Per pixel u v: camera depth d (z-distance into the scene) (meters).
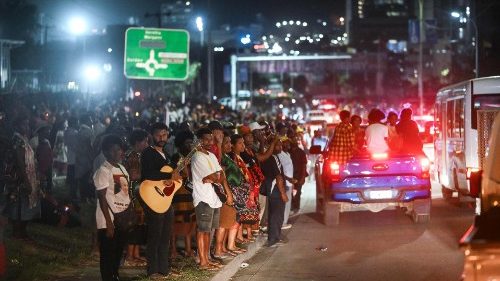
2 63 56.28
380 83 114.12
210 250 12.62
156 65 20.86
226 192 11.72
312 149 17.98
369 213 19.14
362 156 16.55
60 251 12.30
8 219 12.98
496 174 7.51
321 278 11.47
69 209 14.17
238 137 12.98
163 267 10.71
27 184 12.29
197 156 11.29
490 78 17.55
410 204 16.75
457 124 18.80
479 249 5.91
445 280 11.00
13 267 10.82
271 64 94.19
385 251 13.65
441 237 15.05
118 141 9.69
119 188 9.70
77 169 17.78
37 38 77.44
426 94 83.81
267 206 15.18
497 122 7.58
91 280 10.52
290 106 88.25
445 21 100.81
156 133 10.59
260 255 13.78
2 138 12.32
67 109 25.62
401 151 17.52
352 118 17.69
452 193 21.17
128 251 12.02
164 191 10.38
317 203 19.52
